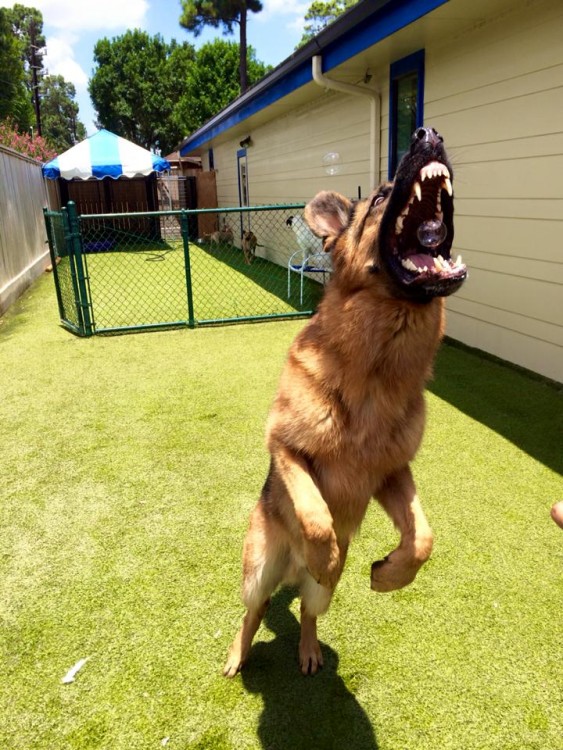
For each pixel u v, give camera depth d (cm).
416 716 223
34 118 4409
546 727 218
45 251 1482
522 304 604
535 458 422
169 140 4894
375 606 281
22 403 552
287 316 882
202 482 400
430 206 207
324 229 238
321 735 216
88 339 781
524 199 580
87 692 236
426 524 211
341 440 209
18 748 213
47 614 279
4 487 399
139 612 279
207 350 717
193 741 214
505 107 591
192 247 1875
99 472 417
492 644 257
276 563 242
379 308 202
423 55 724
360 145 934
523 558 314
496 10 579
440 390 557
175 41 4772
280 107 1217
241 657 245
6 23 3145
